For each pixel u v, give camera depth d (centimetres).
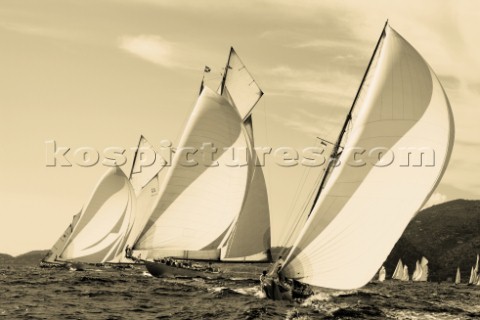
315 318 7362
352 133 7675
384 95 7638
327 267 7475
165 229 12106
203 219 12225
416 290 18562
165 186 12106
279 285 8694
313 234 7575
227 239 12475
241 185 12456
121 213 18738
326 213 7544
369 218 7394
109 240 18625
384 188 7412
